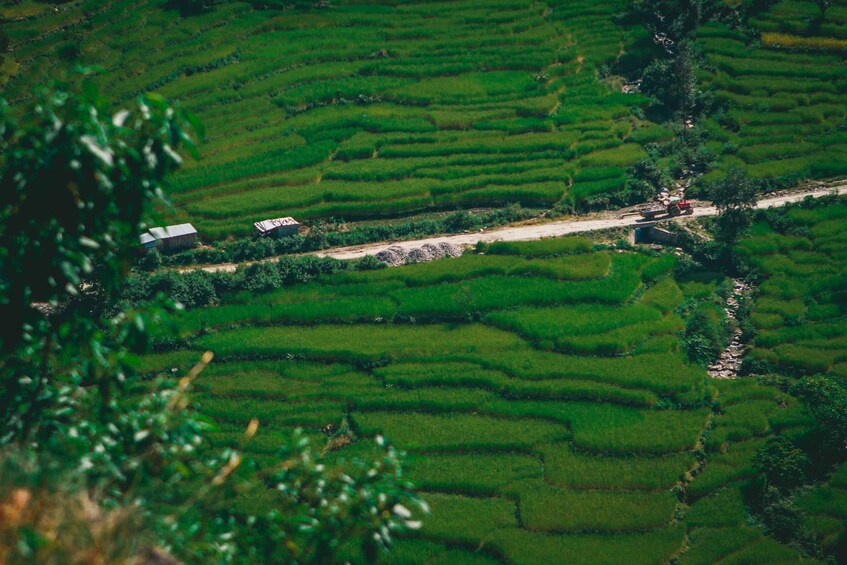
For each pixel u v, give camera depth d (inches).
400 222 3363.7
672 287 2997.0
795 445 2410.2
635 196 3435.0
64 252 682.8
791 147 3604.8
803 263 3048.7
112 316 2763.3
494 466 2386.8
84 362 723.4
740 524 2234.3
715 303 2945.4
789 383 2623.0
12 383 717.9
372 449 2453.2
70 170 669.3
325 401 2608.3
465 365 2704.2
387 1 4687.5
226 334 2837.1
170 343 2787.9
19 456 585.9
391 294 2965.1
